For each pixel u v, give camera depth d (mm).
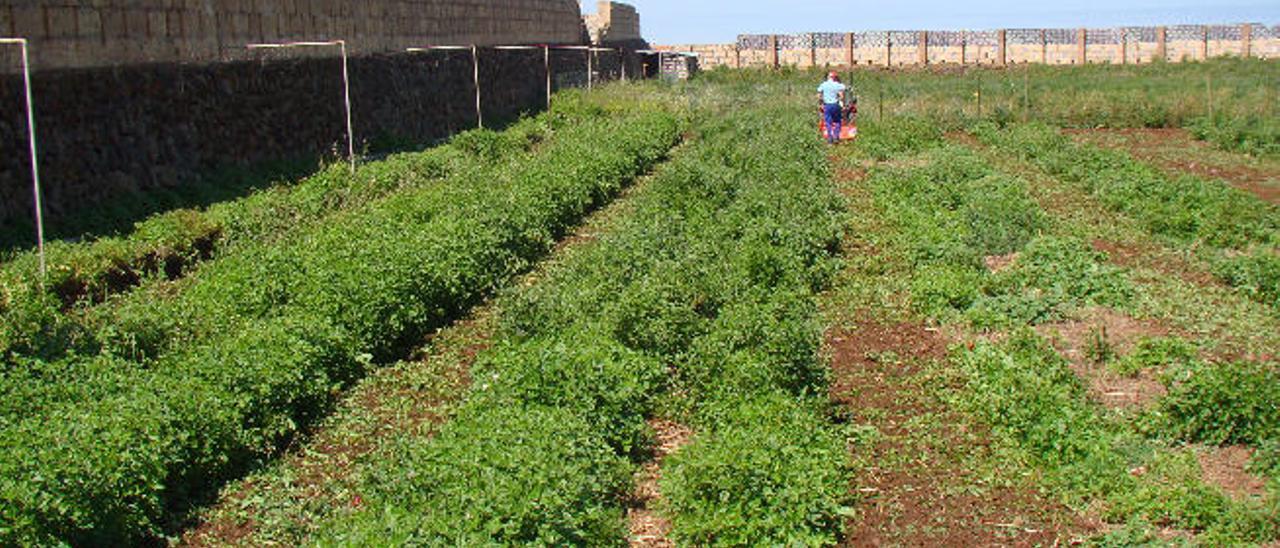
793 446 9047
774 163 23734
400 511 7898
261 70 24766
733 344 11367
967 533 8734
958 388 11570
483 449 8547
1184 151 29672
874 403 11398
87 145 19031
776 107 39312
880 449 10258
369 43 31031
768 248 15188
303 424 10922
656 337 12102
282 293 13273
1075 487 9289
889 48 68875
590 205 21672
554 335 11992
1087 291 14766
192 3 22203
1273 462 9406
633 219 18031
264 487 9742
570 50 50312
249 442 10086
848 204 21609
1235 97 36781
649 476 9859
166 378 10305
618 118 35188
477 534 7578
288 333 11516
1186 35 64312
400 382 12062
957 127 35094
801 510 8359
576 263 15414
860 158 28344
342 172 22344
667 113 35812
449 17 37469
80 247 15523
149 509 8922
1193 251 17672
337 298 12562
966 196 21156
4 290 12922
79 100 18938
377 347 12711
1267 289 14867
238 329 12062
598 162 22938
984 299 14422
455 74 36531
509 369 10352
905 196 21766
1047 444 9922
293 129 26062
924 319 14203
